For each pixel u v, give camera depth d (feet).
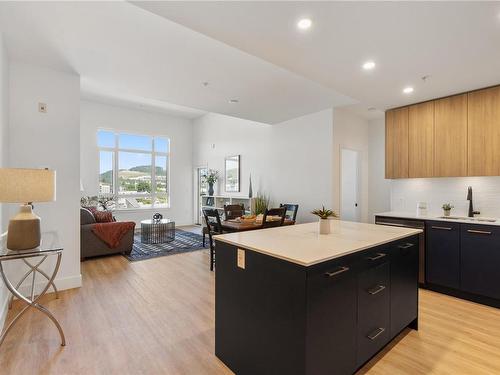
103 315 8.66
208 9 6.23
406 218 11.75
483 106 10.78
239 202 23.68
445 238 10.62
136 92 13.41
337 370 5.31
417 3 5.88
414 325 7.99
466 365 6.34
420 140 12.64
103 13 7.27
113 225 15.69
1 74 8.11
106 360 6.46
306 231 7.85
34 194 6.82
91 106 24.02
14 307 9.24
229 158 25.02
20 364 6.29
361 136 18.29
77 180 11.08
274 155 20.42
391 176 13.74
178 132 29.25
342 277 5.41
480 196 11.50
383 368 6.23
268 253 5.32
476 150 10.91
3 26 7.80
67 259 10.84
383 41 7.49
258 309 5.56
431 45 7.64
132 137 26.61
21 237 6.89
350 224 9.29
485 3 5.84
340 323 5.37
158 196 28.19
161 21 7.65
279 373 5.11
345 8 6.12
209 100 14.73
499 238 9.31
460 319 8.61
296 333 4.80
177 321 8.32
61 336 7.06
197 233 23.93
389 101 12.59
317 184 17.08
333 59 8.57
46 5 6.90
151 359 6.52
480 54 8.13
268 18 6.55
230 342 6.25
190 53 9.51
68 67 10.51
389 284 6.84
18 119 9.89
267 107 16.02
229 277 6.34
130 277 12.25
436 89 10.98
